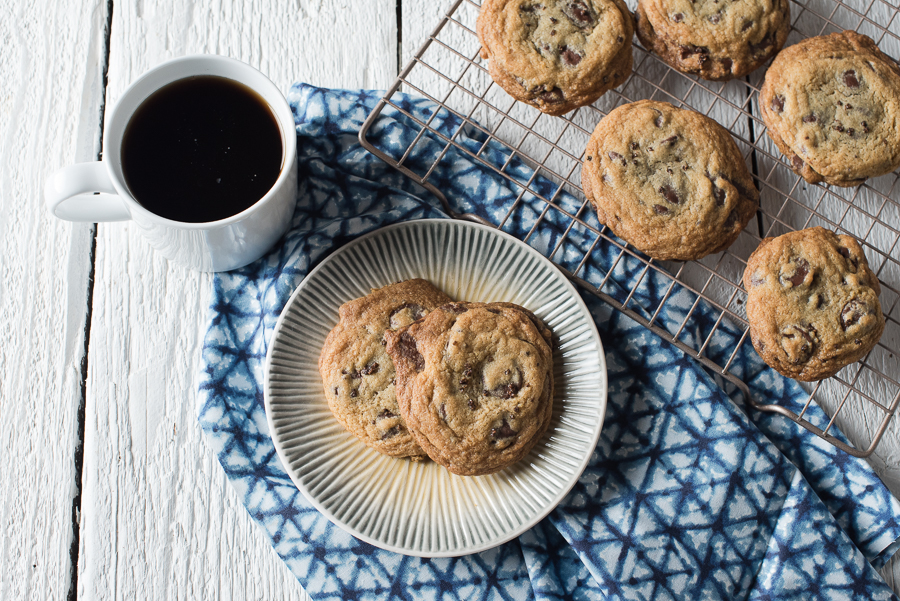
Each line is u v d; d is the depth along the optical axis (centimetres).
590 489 68
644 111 67
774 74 68
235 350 69
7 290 71
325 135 70
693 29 67
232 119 64
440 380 64
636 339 69
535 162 68
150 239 64
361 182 70
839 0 70
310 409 67
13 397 70
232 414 68
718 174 67
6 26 73
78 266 71
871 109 67
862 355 67
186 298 71
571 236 70
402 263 69
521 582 68
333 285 68
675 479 68
